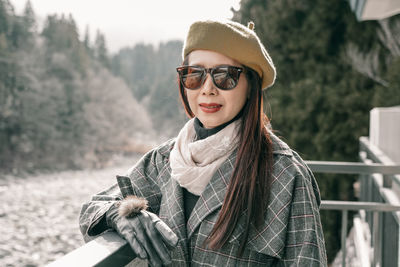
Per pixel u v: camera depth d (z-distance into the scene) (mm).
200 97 1070
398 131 3852
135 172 1210
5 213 19234
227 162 1073
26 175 34562
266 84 1112
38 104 40281
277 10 10258
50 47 48156
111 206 1036
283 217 984
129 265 921
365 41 9562
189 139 1154
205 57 1045
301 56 10023
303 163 1109
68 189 28469
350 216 7898
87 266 725
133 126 56094
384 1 4484
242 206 1006
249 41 1022
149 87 91750
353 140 9055
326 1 9875
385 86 8180
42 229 16641
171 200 1113
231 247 1019
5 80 38438
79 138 43750
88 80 49719
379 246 2826
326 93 9281
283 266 1006
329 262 7832
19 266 12453
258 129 1067
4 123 37312
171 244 880
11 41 43312
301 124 9484
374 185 3748
